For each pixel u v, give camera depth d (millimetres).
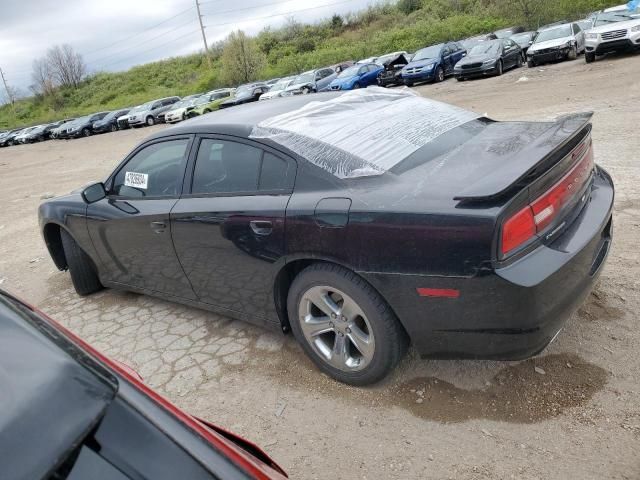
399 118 3328
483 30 41094
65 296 4875
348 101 3648
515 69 22578
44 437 1009
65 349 1252
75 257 4523
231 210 3041
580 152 2746
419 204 2359
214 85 52656
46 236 4742
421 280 2359
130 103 58844
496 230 2158
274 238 2846
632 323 3008
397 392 2783
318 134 3012
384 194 2521
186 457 1121
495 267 2184
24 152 29750
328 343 2975
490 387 2703
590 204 2795
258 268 3023
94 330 4062
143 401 1198
